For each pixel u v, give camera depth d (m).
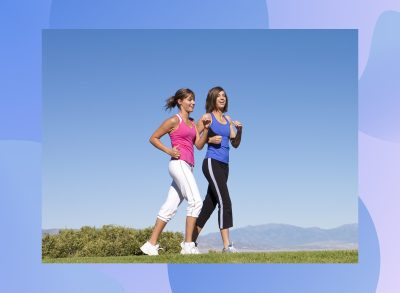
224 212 6.54
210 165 6.56
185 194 6.52
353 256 6.62
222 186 6.55
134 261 6.39
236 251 6.56
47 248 8.84
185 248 6.53
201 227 6.76
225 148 6.62
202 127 6.72
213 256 6.32
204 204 6.75
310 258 6.50
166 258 6.38
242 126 6.83
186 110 6.58
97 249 8.86
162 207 6.65
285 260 6.36
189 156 6.56
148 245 6.64
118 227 8.96
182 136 6.52
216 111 6.70
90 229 9.05
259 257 6.42
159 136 6.52
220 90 6.71
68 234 9.01
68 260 6.84
